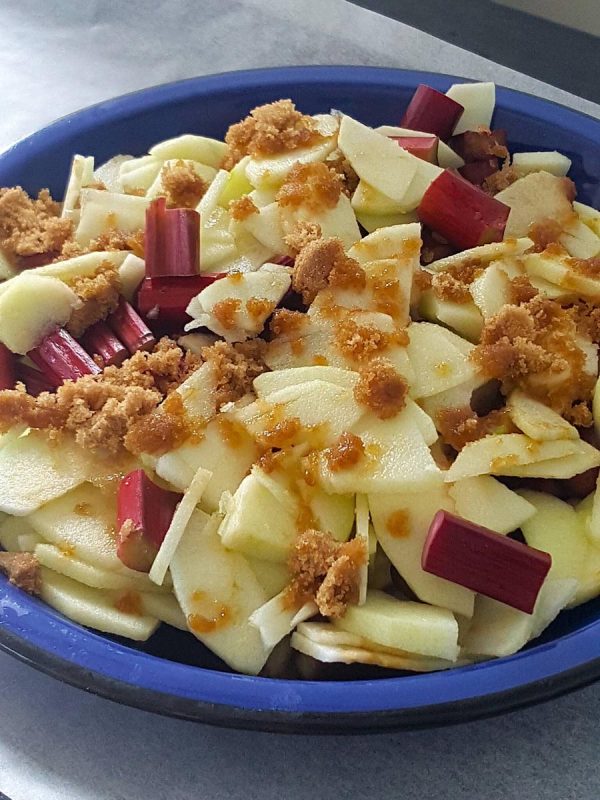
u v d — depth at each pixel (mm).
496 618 279
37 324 338
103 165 423
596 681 254
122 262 354
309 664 274
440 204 363
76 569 287
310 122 394
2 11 576
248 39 550
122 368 327
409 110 416
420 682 248
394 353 315
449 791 272
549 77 570
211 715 246
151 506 287
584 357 327
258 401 306
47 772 274
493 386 323
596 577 288
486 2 612
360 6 605
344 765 277
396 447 292
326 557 278
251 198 372
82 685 254
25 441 310
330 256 334
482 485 295
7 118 512
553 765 276
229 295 331
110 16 571
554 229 371
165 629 291
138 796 271
